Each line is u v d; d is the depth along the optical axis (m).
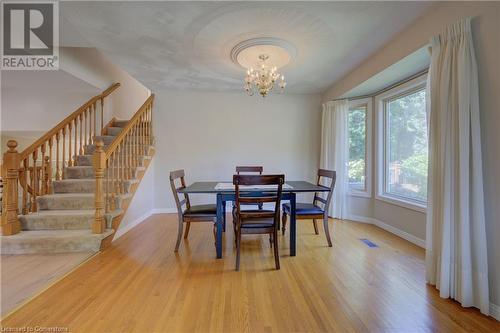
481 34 1.70
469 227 1.70
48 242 2.61
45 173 3.23
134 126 3.75
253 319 1.58
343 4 2.00
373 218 3.86
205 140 4.60
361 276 2.17
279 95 4.68
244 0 1.94
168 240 3.11
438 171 1.92
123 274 2.19
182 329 1.49
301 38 2.53
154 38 2.53
